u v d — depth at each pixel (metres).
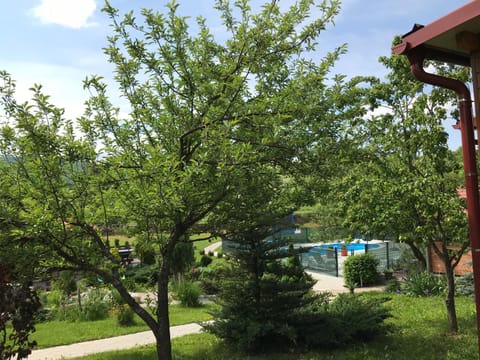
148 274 9.74
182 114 5.77
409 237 8.04
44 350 9.14
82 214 5.30
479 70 3.96
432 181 7.36
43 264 5.45
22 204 5.09
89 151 5.22
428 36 3.86
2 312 5.01
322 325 7.66
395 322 9.22
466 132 3.97
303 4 5.30
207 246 35.31
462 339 7.47
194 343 8.84
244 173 5.02
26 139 4.84
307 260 21.31
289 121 5.22
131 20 5.35
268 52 5.39
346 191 8.52
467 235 7.40
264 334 7.42
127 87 5.98
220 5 5.68
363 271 15.81
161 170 4.61
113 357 8.20
